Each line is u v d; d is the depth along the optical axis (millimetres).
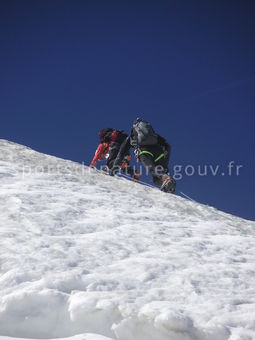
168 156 9047
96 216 5805
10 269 3695
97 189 7570
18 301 3156
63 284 3490
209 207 8703
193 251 4887
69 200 6391
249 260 4902
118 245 4699
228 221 7812
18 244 4289
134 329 3084
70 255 4188
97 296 3293
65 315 3156
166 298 3555
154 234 5340
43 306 3166
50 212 5559
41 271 3695
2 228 4746
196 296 3650
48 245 4383
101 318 3123
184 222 6367
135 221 5879
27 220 5109
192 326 3088
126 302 3297
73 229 5078
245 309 3492
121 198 7270
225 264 4590
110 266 4074
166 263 4320
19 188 6723
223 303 3566
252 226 7953
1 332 3045
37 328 3086
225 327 3131
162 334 3031
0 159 8898
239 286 3973
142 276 3904
